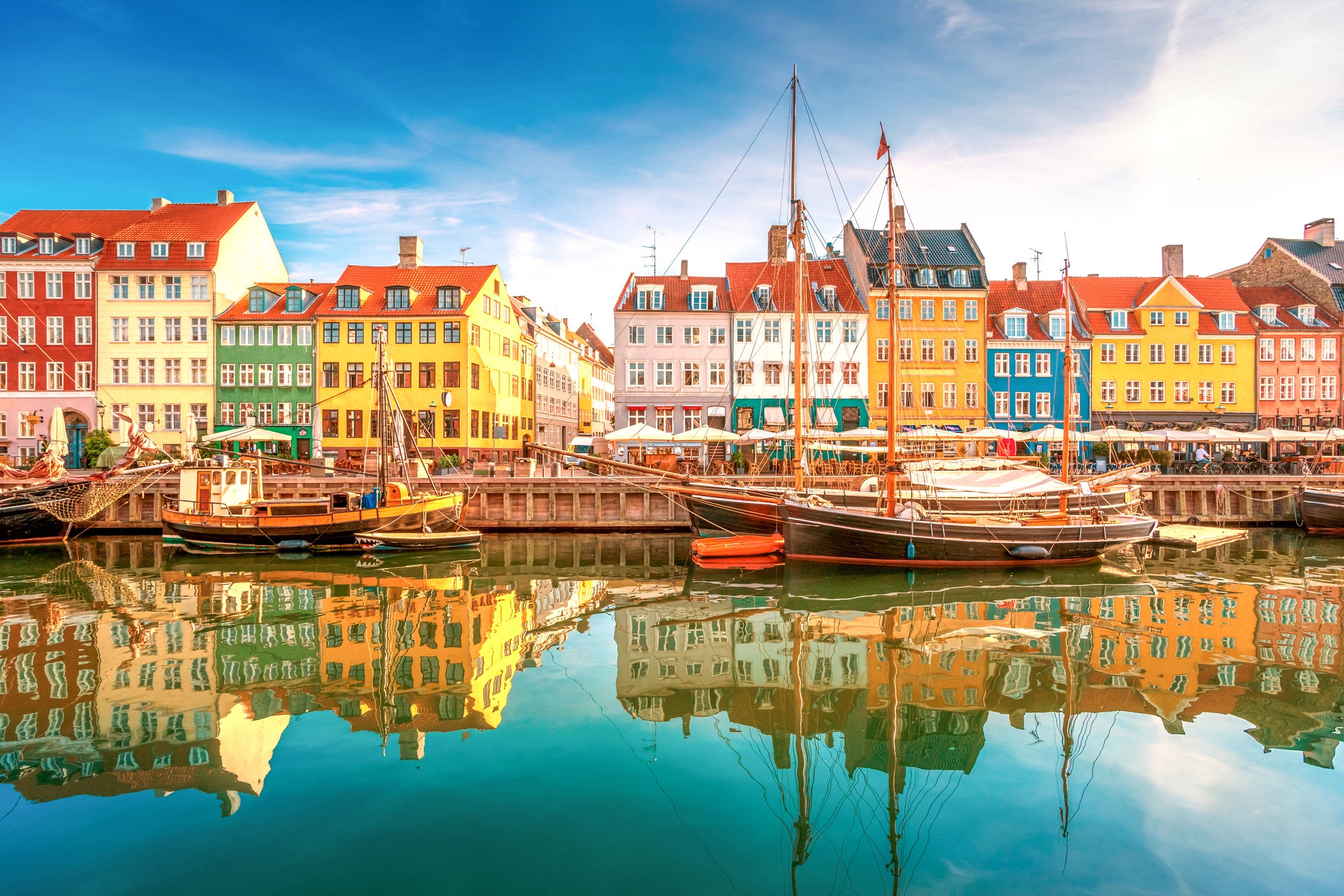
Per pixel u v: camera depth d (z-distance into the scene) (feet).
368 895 19.15
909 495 76.54
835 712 32.45
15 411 141.08
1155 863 20.63
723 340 142.31
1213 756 27.66
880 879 19.77
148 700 33.65
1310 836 22.02
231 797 24.31
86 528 94.32
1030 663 39.14
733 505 74.59
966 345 144.87
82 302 142.61
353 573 67.46
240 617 50.14
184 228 147.54
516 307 182.19
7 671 37.93
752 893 19.20
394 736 29.73
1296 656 40.27
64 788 24.90
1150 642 43.19
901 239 151.53
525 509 100.17
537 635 45.93
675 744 29.01
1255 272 171.63
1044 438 110.01
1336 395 148.15
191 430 90.17
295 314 142.51
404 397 140.26
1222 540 86.53
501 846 21.49
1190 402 148.15
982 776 26.17
